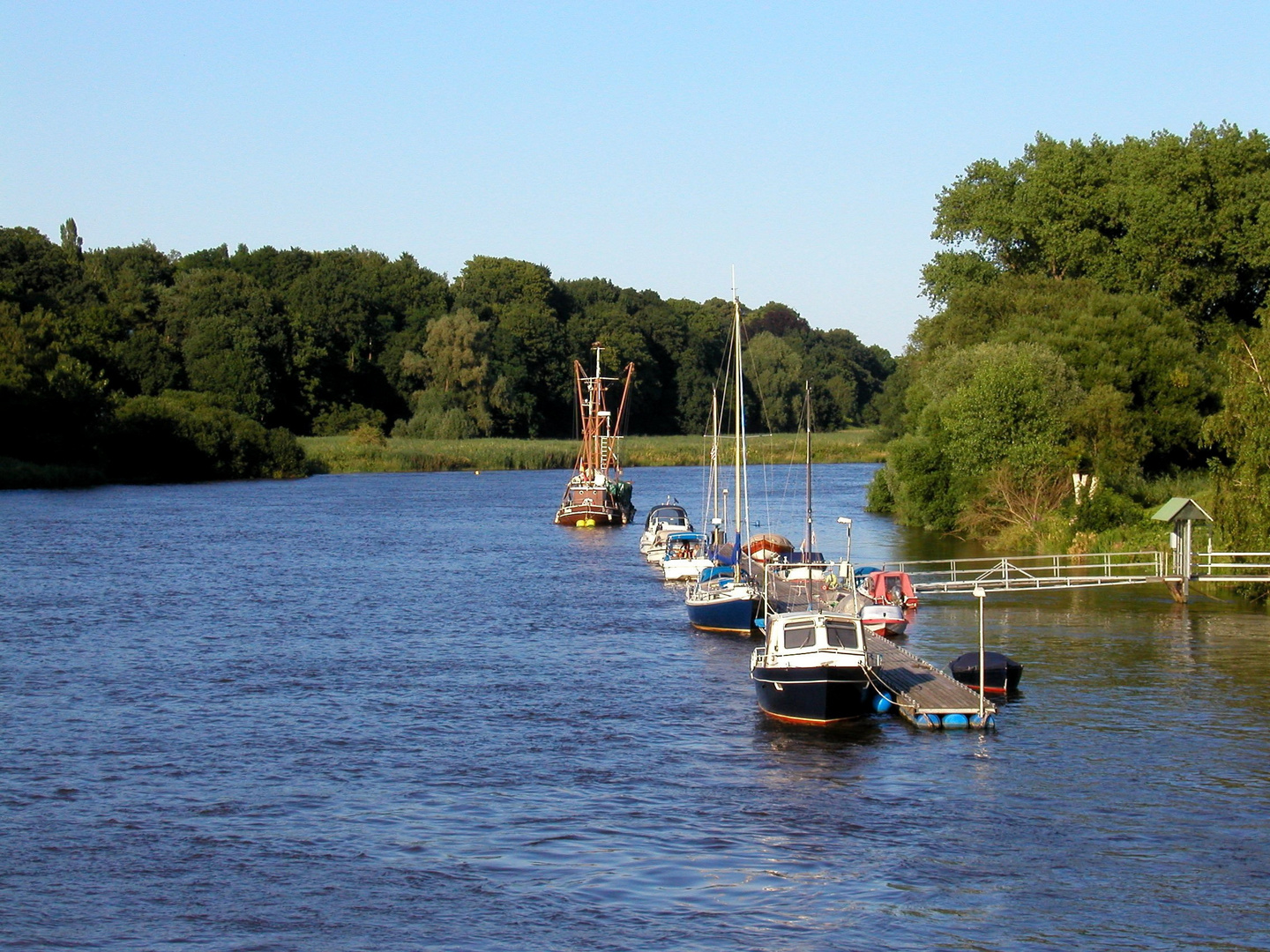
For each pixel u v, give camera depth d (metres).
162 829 39.69
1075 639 68.94
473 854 37.84
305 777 44.88
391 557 110.50
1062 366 113.00
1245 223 132.62
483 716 53.56
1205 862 37.00
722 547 97.50
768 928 33.00
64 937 32.41
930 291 156.50
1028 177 145.88
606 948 31.92
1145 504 106.81
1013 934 32.59
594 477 156.25
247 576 96.88
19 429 180.75
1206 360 124.25
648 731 51.06
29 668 62.03
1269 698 55.19
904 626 70.56
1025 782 44.00
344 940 32.38
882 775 44.91
